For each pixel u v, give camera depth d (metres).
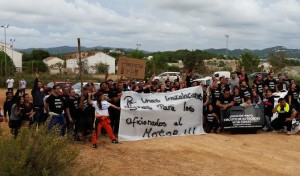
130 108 13.09
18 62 91.31
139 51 66.00
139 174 9.25
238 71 17.30
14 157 6.29
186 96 14.04
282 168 10.29
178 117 13.84
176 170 9.70
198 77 43.88
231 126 14.30
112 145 11.98
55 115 11.54
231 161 10.70
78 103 12.12
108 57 95.44
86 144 11.91
